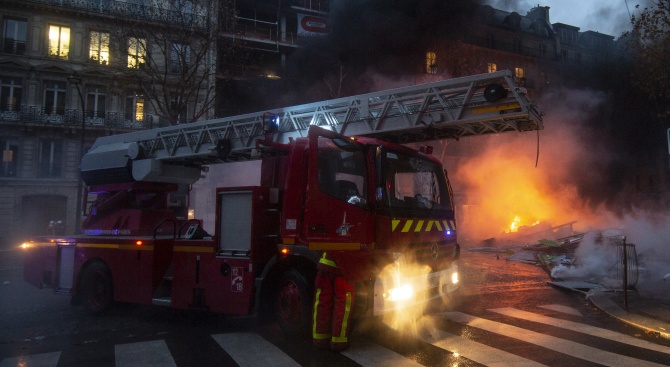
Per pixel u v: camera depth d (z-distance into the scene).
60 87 29.77
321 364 4.68
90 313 7.76
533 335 5.77
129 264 7.34
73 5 29.27
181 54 22.62
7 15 28.48
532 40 42.75
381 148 5.56
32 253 8.95
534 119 6.02
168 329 6.48
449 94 6.57
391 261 5.36
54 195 29.47
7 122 28.31
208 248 6.44
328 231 5.31
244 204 6.13
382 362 4.71
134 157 9.16
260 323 5.89
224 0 27.23
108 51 29.31
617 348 5.17
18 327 6.72
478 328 6.16
